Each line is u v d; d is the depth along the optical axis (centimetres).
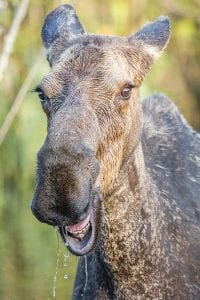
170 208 1686
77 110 1442
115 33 3422
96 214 1470
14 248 2862
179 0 3434
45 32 1684
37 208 1404
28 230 3164
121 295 1642
